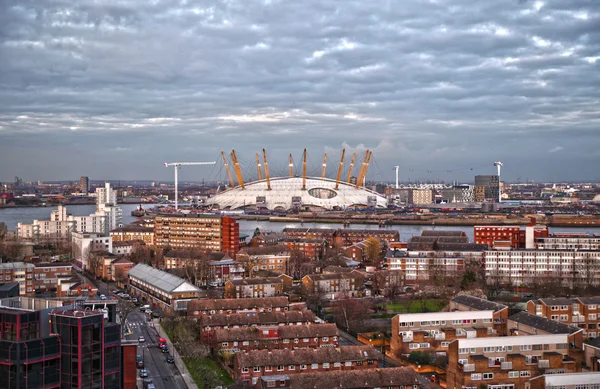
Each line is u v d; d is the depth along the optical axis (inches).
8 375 7431.1
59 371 7662.4
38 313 7751.0
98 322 7706.7
